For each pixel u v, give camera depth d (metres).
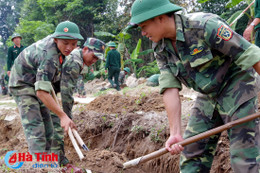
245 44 2.08
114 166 3.88
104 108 5.68
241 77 2.23
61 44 3.07
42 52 3.09
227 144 3.55
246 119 2.13
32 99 3.36
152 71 15.68
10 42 31.22
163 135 4.23
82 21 24.20
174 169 3.83
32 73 3.30
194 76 2.30
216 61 2.25
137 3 2.14
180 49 2.23
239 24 12.64
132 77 13.87
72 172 3.52
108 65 10.12
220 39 2.07
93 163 3.97
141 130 4.56
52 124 3.68
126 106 5.46
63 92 3.71
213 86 2.28
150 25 2.17
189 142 2.21
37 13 29.58
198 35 2.15
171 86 2.43
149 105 5.22
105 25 21.62
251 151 2.18
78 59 3.69
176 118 2.37
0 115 6.72
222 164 3.44
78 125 5.48
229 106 2.27
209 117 2.47
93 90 14.09
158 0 2.12
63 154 3.75
